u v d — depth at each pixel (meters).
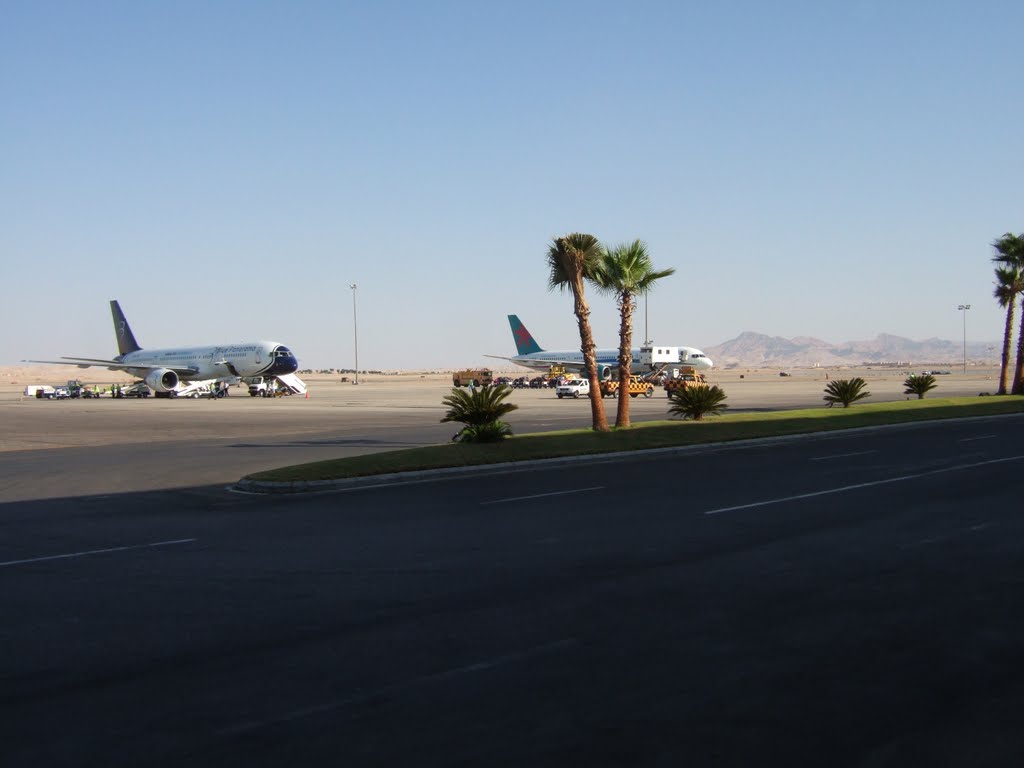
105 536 12.72
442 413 50.25
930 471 18.89
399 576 9.87
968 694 5.93
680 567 10.03
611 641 7.25
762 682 6.20
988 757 4.98
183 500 16.52
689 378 87.81
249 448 27.89
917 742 5.18
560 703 5.86
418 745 5.23
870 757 4.98
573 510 14.41
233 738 5.39
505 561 10.56
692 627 7.62
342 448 27.53
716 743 5.18
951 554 10.50
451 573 9.98
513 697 5.99
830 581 9.23
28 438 33.62
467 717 5.65
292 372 86.69
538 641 7.28
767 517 13.36
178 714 5.80
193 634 7.70
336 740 5.33
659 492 16.36
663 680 6.27
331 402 68.75
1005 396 47.47
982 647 6.95
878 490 16.08
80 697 6.15
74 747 5.29
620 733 5.35
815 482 17.42
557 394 73.44
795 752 5.05
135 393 88.75
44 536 12.78
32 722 5.70
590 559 10.58
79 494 17.56
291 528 13.16
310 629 7.79
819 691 6.01
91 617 8.30
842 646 7.01
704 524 12.84
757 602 8.43
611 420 38.56
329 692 6.16
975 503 14.39
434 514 14.27
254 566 10.49
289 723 5.61
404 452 21.08
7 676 6.63
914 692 5.97
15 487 18.80
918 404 40.91
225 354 85.56
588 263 27.12
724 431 27.27
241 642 7.43
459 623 7.89
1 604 8.83
